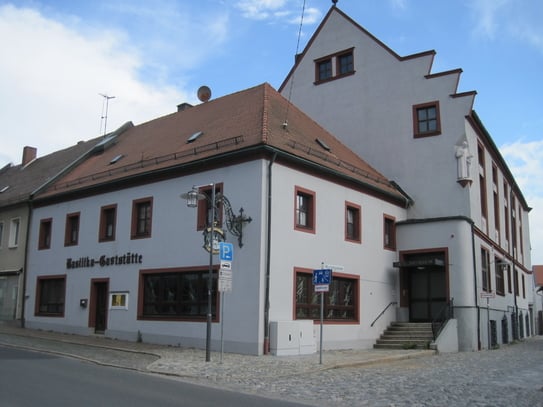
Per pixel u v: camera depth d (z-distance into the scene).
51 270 26.84
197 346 19.78
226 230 19.55
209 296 16.16
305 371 14.48
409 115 28.80
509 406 10.19
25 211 29.42
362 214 24.30
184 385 11.93
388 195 26.25
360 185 24.22
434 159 27.72
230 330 18.88
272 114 23.08
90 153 31.33
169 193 21.92
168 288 21.31
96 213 24.95
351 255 23.14
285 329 18.44
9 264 29.70
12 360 15.08
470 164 27.30
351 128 30.58
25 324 27.64
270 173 19.31
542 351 24.33
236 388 11.94
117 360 15.97
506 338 31.61
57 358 16.16
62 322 25.52
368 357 18.30
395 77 29.53
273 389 11.88
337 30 32.16
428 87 28.41
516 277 39.72
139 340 21.70
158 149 24.95
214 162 20.44
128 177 23.17
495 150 32.94
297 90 33.16
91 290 24.31
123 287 22.86
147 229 22.59
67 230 26.45
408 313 26.33
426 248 25.88
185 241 20.86
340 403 10.40
